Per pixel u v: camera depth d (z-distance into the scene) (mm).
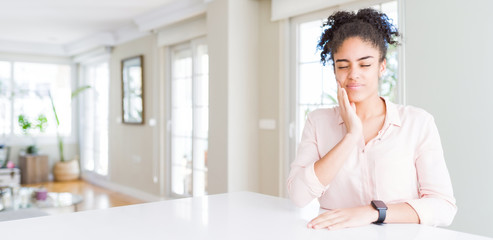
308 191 1022
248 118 3840
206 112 4492
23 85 7008
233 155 3734
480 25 2359
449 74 2498
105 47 6184
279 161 3684
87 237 846
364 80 1011
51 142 7285
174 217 1015
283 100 3643
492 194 2316
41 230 898
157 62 5199
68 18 5164
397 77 2762
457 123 2465
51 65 7277
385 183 1052
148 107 5422
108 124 6391
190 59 4766
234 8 3734
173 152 5055
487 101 2332
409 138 1058
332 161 1000
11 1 4379
